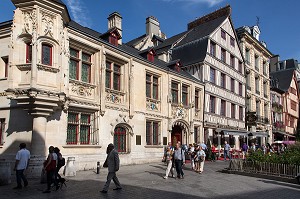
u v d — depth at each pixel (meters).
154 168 15.38
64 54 13.10
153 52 20.38
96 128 14.74
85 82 14.48
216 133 25.44
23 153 9.30
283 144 28.28
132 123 17.11
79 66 14.39
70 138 13.70
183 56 26.39
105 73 15.80
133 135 17.14
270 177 12.76
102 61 15.24
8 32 13.20
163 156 19.34
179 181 11.29
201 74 24.48
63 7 12.79
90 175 12.27
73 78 14.11
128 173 13.20
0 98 13.20
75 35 13.98
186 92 22.62
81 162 13.76
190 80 22.67
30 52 12.27
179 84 21.69
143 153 17.81
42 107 11.91
